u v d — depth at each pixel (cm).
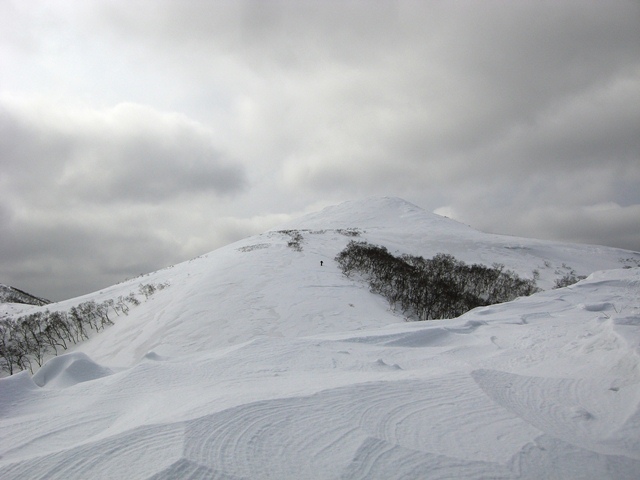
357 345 1180
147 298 3900
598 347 870
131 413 692
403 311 3331
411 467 453
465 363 858
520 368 856
